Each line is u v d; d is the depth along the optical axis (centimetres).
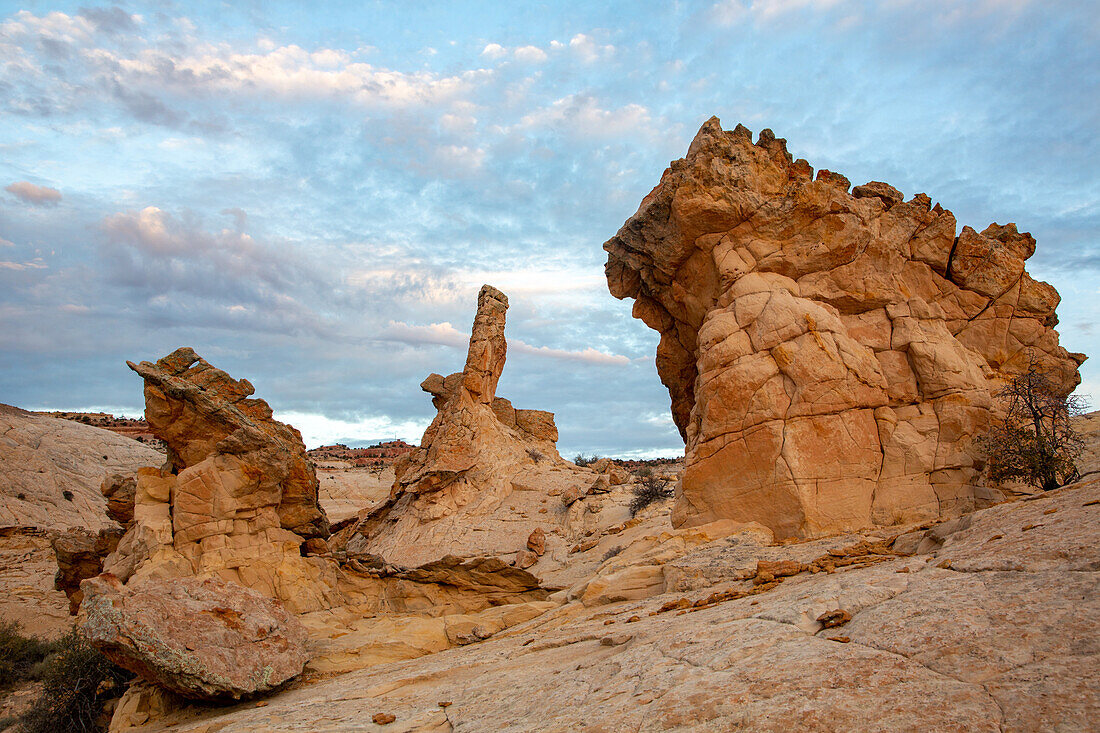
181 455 2181
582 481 4069
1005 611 610
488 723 778
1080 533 749
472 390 4222
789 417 1780
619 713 643
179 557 1991
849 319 1977
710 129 2062
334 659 1590
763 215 1998
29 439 6506
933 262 2033
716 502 1827
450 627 1759
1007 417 1806
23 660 2491
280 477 2166
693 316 2259
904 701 511
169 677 1282
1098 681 459
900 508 1727
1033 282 2053
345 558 2397
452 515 3700
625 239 2278
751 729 530
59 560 2605
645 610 1296
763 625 789
